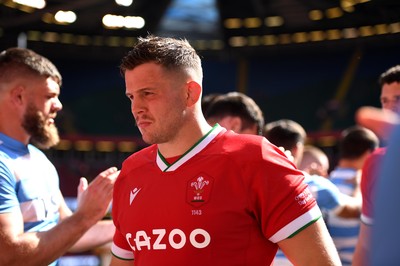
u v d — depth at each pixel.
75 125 43.53
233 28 43.06
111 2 37.53
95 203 5.16
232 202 3.78
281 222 3.73
